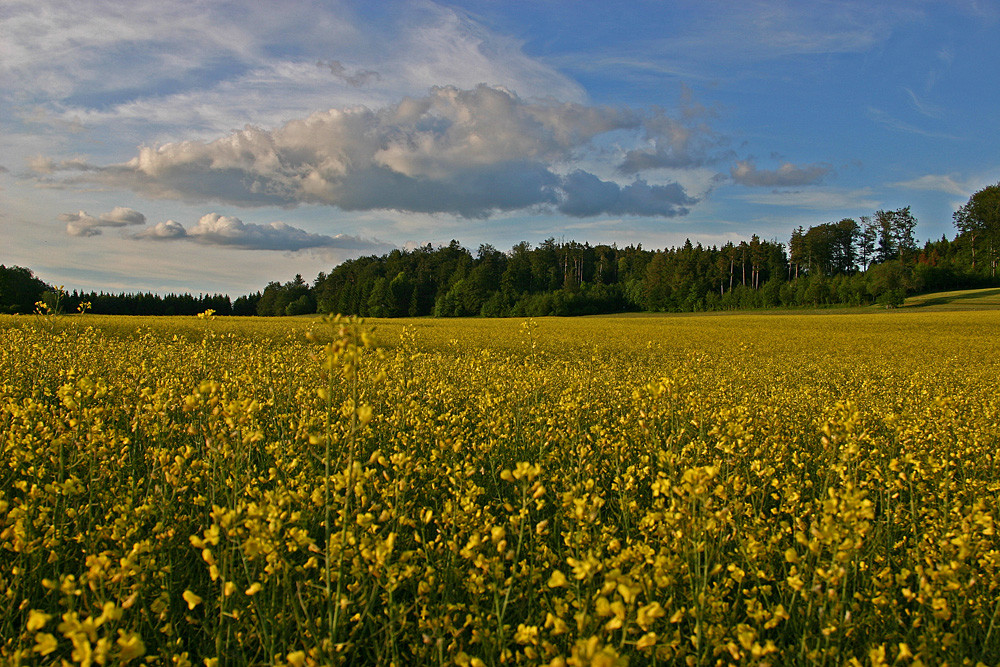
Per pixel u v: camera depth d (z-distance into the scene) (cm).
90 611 250
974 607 296
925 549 347
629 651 257
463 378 1071
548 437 587
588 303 10675
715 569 275
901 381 1491
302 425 537
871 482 464
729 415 634
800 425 759
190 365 1044
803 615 299
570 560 219
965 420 791
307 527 341
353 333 263
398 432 562
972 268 10100
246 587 301
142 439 534
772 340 3250
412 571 265
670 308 10912
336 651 237
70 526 356
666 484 313
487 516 349
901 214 11706
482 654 278
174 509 377
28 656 240
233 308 14262
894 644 286
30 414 546
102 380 711
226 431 425
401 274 11869
